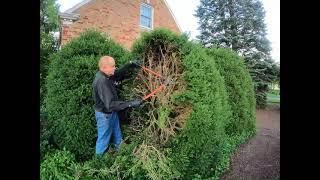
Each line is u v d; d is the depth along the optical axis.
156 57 5.23
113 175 4.75
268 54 19.48
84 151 5.72
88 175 4.81
